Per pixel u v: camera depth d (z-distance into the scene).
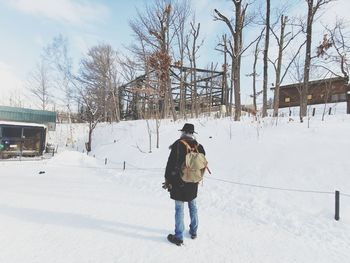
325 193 6.89
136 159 15.48
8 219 5.65
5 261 3.88
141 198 8.08
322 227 5.64
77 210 6.51
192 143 4.84
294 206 6.67
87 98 33.25
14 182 10.07
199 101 31.75
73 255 4.17
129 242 4.75
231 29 17.72
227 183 8.70
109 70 33.38
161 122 22.84
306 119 14.03
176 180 4.72
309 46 16.20
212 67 35.91
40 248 4.36
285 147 9.71
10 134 19.84
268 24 18.34
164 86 20.05
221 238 5.13
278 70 19.83
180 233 4.72
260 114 18.20
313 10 16.41
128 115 36.53
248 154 10.13
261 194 7.54
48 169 14.43
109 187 9.72
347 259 4.40
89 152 23.69
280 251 4.66
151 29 26.84
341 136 9.66
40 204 6.91
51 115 23.91
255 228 5.76
